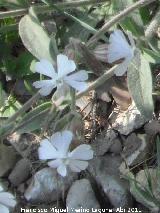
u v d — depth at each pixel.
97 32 0.15
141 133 0.17
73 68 0.13
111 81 0.17
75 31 0.18
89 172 0.17
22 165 0.17
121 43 0.14
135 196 0.16
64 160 0.14
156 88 0.17
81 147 0.14
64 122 0.14
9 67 0.18
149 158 0.17
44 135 0.16
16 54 0.19
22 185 0.18
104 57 0.15
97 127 0.18
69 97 0.15
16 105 0.18
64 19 0.18
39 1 0.19
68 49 0.14
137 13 0.15
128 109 0.17
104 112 0.18
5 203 0.14
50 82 0.14
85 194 0.17
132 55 0.14
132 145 0.17
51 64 0.14
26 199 0.17
